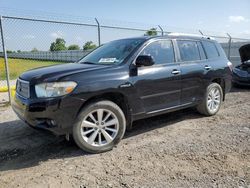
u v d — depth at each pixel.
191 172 3.79
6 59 7.89
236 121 6.26
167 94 5.44
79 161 4.19
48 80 4.13
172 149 4.60
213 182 3.53
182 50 5.93
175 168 3.91
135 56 4.98
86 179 3.64
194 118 6.52
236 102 8.43
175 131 5.58
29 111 4.16
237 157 4.27
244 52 11.62
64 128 4.19
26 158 4.34
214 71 6.54
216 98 6.79
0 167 4.03
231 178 3.63
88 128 4.44
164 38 5.64
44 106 4.05
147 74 5.02
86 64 5.09
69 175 3.76
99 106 4.44
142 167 3.96
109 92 4.54
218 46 7.10
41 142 4.99
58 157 4.35
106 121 4.57
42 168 3.98
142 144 4.86
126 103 4.82
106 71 4.57
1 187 3.47
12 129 5.71
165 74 5.34
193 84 6.02
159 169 3.89
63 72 4.36
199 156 4.31
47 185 3.50
